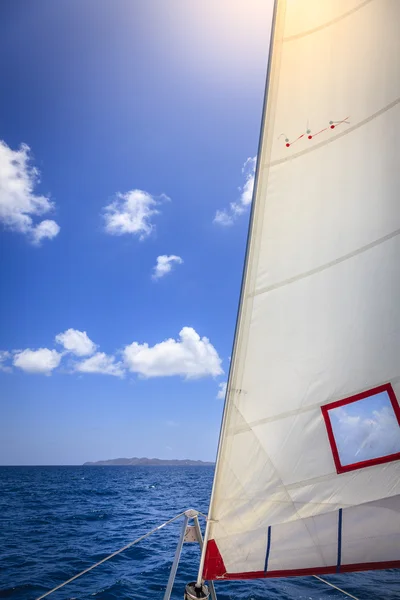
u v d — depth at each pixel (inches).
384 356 96.3
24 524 677.9
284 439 93.7
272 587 324.2
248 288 98.9
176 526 658.8
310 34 110.3
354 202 102.8
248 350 96.5
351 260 100.8
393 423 94.0
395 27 109.2
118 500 1123.9
